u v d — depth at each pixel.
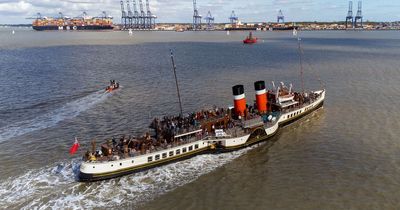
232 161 57.31
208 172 53.53
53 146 63.31
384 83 113.12
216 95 100.56
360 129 69.81
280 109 73.88
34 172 53.12
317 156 57.91
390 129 68.94
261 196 46.09
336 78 124.81
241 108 66.94
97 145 63.62
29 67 157.75
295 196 45.78
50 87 112.00
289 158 57.66
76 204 45.03
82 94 102.62
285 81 121.44
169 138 58.59
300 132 69.81
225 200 45.44
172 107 88.88
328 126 72.44
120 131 71.19
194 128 59.44
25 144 64.19
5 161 56.84
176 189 48.59
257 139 64.12
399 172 51.19
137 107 88.88
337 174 51.22
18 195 46.91
